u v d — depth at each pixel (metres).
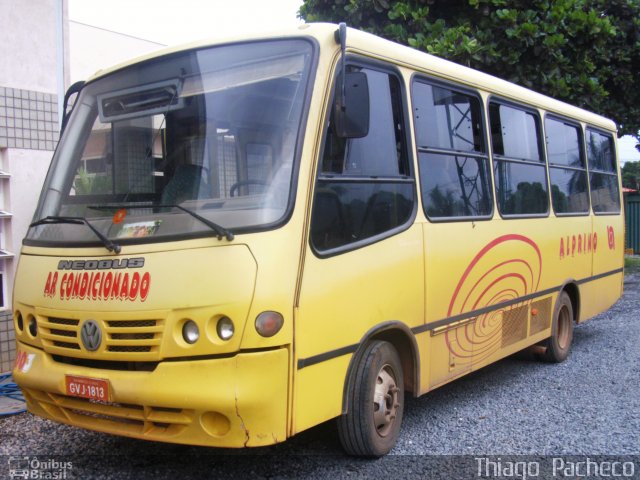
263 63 4.35
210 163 4.21
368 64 4.71
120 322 3.91
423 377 5.10
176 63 4.62
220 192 4.09
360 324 4.38
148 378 3.79
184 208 4.04
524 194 6.87
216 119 4.31
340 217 4.27
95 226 4.29
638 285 14.98
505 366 7.67
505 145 6.58
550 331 7.46
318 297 4.01
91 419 4.19
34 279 4.42
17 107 6.98
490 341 6.12
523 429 5.41
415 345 4.96
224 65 4.45
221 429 3.73
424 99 5.36
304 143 4.04
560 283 7.61
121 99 4.77
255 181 4.03
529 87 10.74
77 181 4.74
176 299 3.74
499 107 6.53
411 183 5.04
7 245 6.99
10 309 6.91
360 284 4.38
